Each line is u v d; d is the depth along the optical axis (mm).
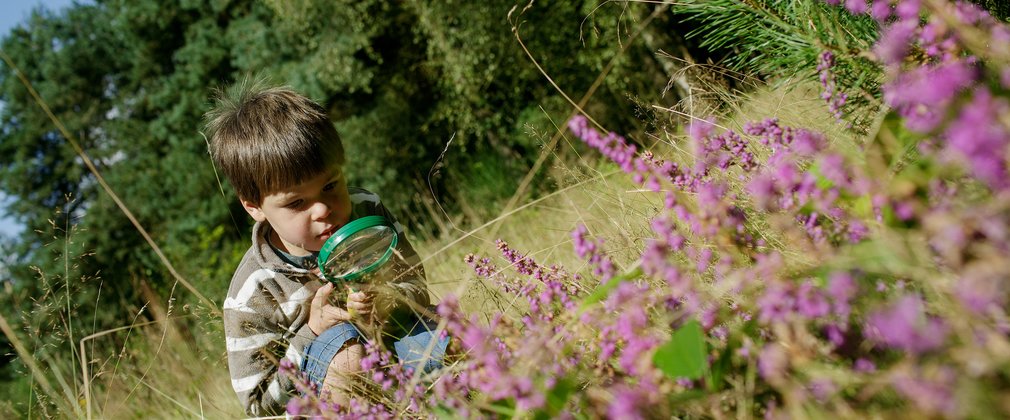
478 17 9367
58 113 14867
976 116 603
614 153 1014
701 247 1143
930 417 640
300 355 1844
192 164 12945
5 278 2527
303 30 11055
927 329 599
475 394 1216
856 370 777
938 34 948
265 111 1973
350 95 12188
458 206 9023
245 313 1952
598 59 8203
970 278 617
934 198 807
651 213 1565
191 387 2943
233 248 10766
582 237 1050
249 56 12094
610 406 862
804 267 891
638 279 1196
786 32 1712
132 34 14359
